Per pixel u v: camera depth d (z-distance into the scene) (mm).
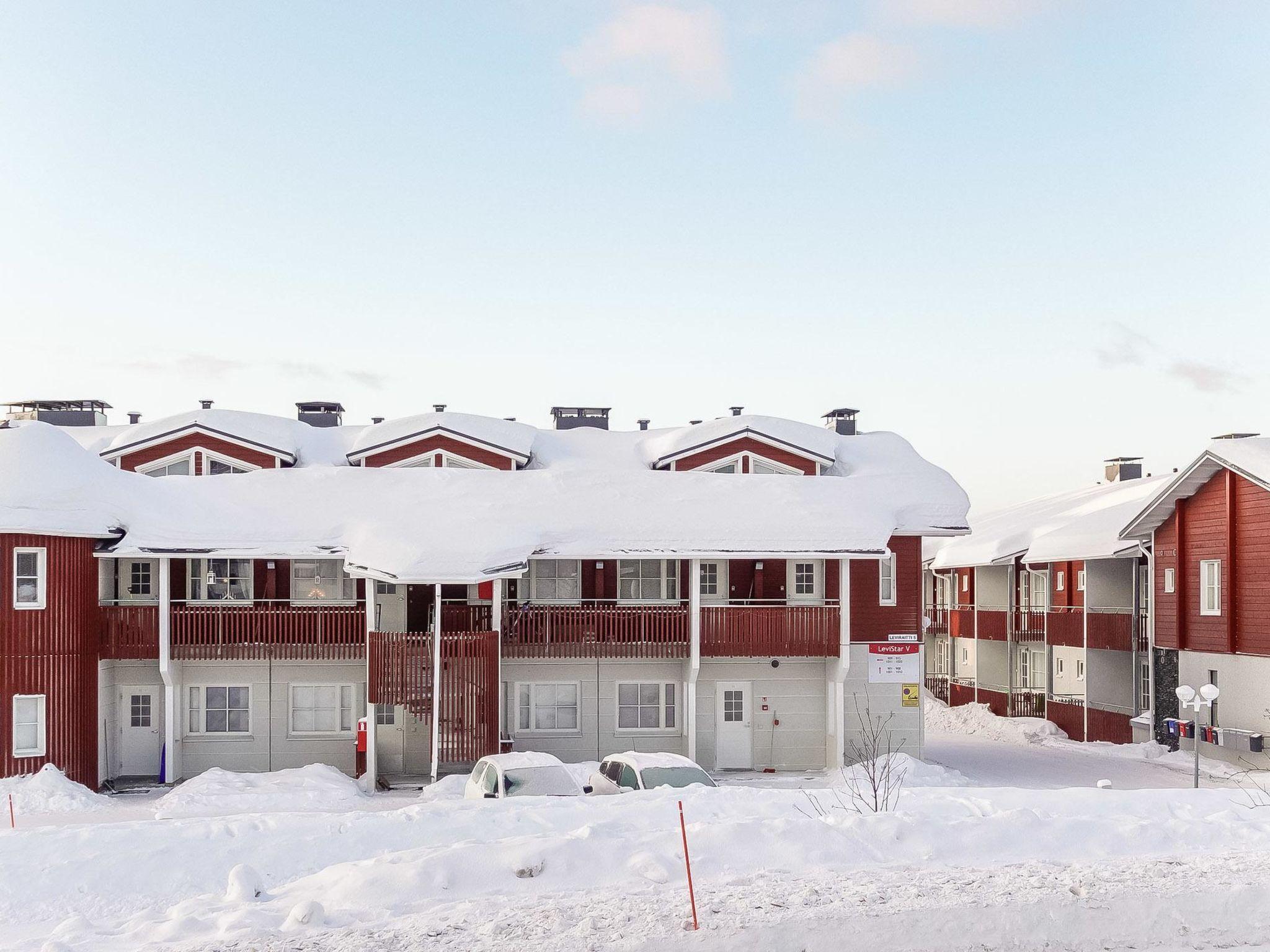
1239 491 30453
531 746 28688
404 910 12695
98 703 27156
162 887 14844
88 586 26859
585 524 29188
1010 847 15094
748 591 30391
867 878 13258
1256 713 29609
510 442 35031
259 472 32094
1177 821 16359
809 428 36000
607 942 10961
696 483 32000
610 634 28656
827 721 29219
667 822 16953
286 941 11312
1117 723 37625
